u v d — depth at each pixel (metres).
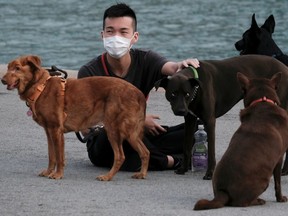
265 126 9.51
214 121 11.23
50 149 10.90
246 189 9.19
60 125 10.75
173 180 10.90
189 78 10.88
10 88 10.59
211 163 11.04
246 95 10.06
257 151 9.27
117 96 10.72
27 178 10.77
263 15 42.00
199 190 10.27
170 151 11.82
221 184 9.24
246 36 14.83
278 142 9.44
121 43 11.23
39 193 9.91
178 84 10.84
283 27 35.91
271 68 11.74
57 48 29.94
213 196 9.92
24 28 36.97
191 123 11.32
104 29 11.41
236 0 50.53
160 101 16.69
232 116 15.59
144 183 10.64
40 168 11.43
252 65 11.71
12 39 32.78
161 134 11.80
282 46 29.62
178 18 40.97
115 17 11.23
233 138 9.52
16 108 15.90
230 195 9.20
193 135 11.38
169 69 11.46
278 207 9.37
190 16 42.03
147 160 10.95
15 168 11.41
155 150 11.53
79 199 9.63
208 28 36.53
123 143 11.35
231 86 11.53
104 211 9.09
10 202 9.48
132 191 10.11
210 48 30.03
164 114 15.52
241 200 9.22
